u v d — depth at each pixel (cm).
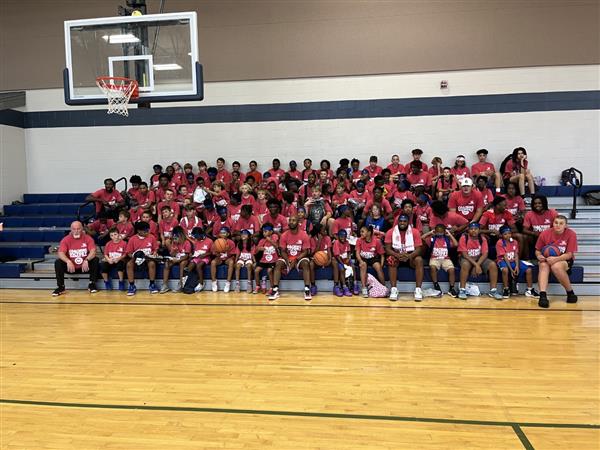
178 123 900
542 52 807
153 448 236
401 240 548
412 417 263
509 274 542
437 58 832
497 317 459
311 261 575
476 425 253
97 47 534
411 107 846
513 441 237
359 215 689
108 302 555
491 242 591
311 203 684
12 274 659
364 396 290
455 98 835
